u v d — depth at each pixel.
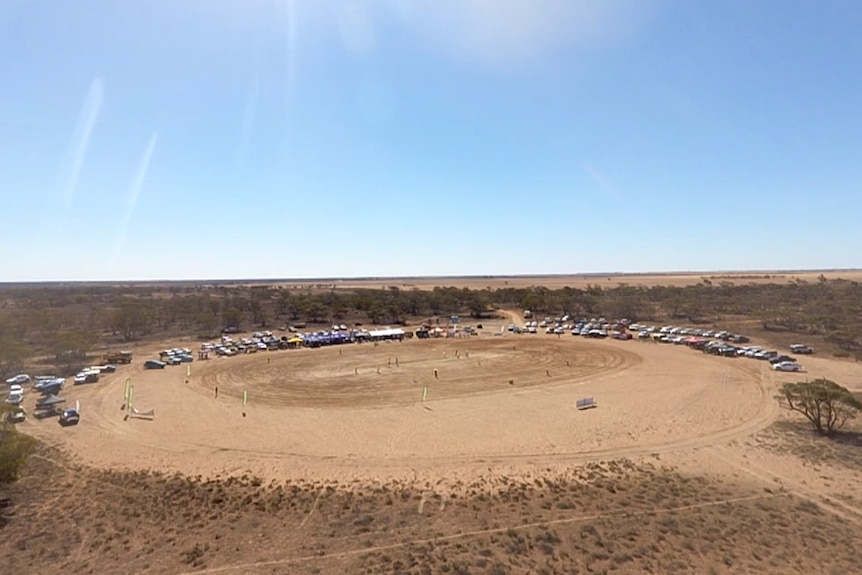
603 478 36.00
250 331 122.75
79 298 172.62
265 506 31.59
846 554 24.62
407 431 48.00
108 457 40.94
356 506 31.59
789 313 120.81
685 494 32.72
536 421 50.84
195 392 63.78
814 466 37.62
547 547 25.50
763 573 22.97
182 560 24.84
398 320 144.38
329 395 62.50
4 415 40.84
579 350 94.31
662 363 80.00
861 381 65.50
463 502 32.00
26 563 24.47
